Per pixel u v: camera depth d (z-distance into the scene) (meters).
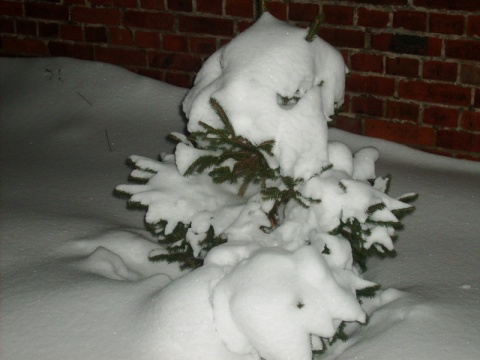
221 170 2.16
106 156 3.06
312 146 2.12
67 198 2.72
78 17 3.48
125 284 2.14
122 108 3.35
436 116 2.98
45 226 2.49
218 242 2.14
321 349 1.96
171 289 2.01
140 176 2.29
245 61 2.16
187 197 2.20
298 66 2.16
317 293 1.88
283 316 1.84
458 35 2.85
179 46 3.34
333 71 2.25
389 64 2.98
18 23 3.60
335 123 3.15
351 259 2.06
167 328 1.95
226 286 1.92
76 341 1.98
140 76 3.44
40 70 3.56
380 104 3.05
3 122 3.37
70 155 3.08
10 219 2.54
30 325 2.03
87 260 2.29
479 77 2.87
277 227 2.13
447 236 2.49
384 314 2.08
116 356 1.94
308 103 2.12
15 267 2.27
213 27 3.25
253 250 2.01
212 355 1.93
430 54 2.91
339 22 3.01
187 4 3.26
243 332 1.88
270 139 2.10
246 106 2.12
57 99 3.44
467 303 2.11
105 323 2.03
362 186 2.10
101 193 2.76
